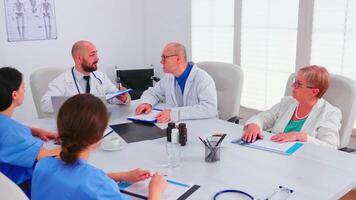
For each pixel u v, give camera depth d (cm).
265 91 363
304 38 320
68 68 305
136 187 144
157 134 210
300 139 197
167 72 263
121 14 464
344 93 218
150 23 477
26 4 388
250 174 157
